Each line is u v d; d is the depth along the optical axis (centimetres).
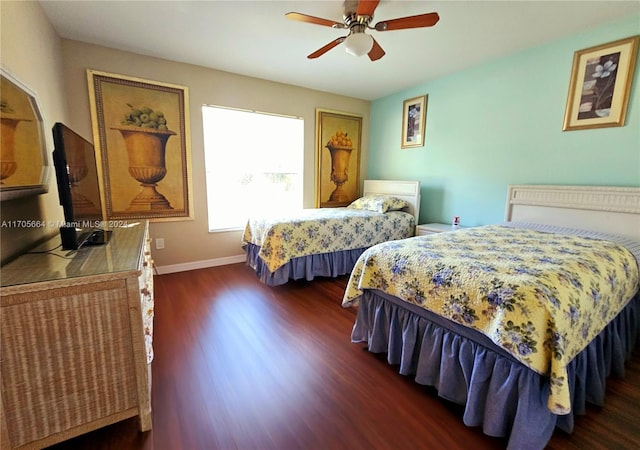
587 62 247
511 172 307
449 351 146
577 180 261
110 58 283
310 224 315
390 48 281
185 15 226
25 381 108
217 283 315
